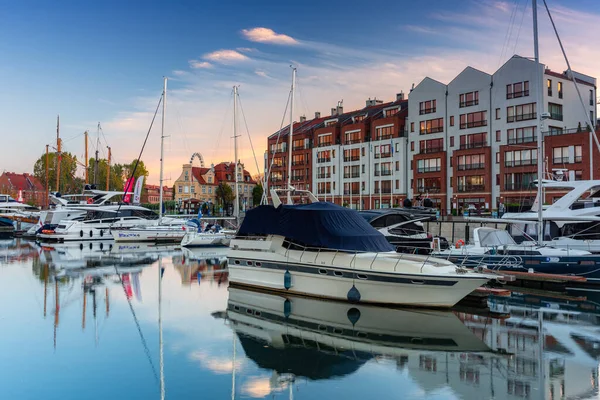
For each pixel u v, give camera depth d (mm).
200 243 42469
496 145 56781
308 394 10047
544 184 27516
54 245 44062
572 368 11422
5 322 15742
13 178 145500
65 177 94312
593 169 47312
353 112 82625
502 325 15258
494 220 24719
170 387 10422
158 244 45625
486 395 9945
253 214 20641
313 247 18766
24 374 11172
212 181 109750
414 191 64188
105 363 11922
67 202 54031
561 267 21484
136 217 50219
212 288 21750
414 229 27922
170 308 17750
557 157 50062
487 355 12445
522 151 52844
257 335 14266
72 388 10367
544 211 26672
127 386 10500
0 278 24625
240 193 111500
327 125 81812
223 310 17375
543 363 11773
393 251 19125
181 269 28312
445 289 16344
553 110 54406
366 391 10234
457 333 14367
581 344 13234
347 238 18062
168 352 12750
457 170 59312
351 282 17609
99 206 50781
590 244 23781
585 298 19547
